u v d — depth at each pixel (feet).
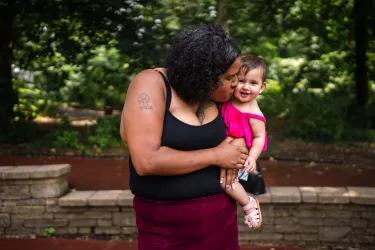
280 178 22.76
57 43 32.24
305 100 40.65
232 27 32.78
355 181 22.30
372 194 15.20
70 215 16.05
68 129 31.68
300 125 35.94
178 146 6.51
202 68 6.25
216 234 7.06
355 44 44.60
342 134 35.27
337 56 49.08
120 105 45.34
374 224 15.16
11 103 34.37
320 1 38.04
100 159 26.89
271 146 29.96
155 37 27.66
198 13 27.66
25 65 39.65
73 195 16.21
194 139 6.57
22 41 37.14
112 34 30.09
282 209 15.49
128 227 15.92
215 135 6.85
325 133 34.76
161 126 6.40
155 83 6.52
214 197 6.95
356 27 42.86
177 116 6.58
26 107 40.29
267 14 34.88
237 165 6.88
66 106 48.19
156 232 6.87
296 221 15.49
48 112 42.22
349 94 47.32
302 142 33.53
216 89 6.61
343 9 39.14
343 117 40.01
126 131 6.39
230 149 6.81
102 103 48.14
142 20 28.22
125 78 43.60
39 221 16.14
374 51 47.65
